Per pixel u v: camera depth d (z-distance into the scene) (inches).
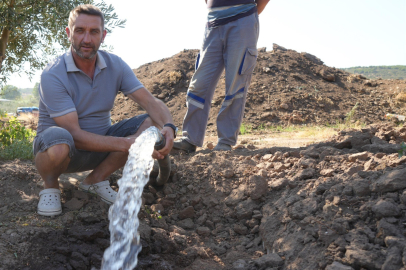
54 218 112.0
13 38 243.8
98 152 124.9
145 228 112.4
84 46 110.7
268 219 118.3
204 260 108.8
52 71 111.8
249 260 105.0
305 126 405.4
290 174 137.6
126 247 94.3
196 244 117.7
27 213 114.0
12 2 214.1
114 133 128.6
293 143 248.7
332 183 117.0
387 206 95.1
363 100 496.4
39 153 109.0
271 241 109.9
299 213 108.6
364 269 85.3
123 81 126.3
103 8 225.0
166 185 145.9
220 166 149.9
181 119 458.3
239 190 134.8
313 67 576.1
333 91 514.0
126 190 100.6
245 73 177.8
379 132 159.3
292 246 101.3
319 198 112.7
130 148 105.7
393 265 81.6
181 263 106.3
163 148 117.0
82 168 125.7
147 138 107.7
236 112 181.8
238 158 158.7
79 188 127.6
